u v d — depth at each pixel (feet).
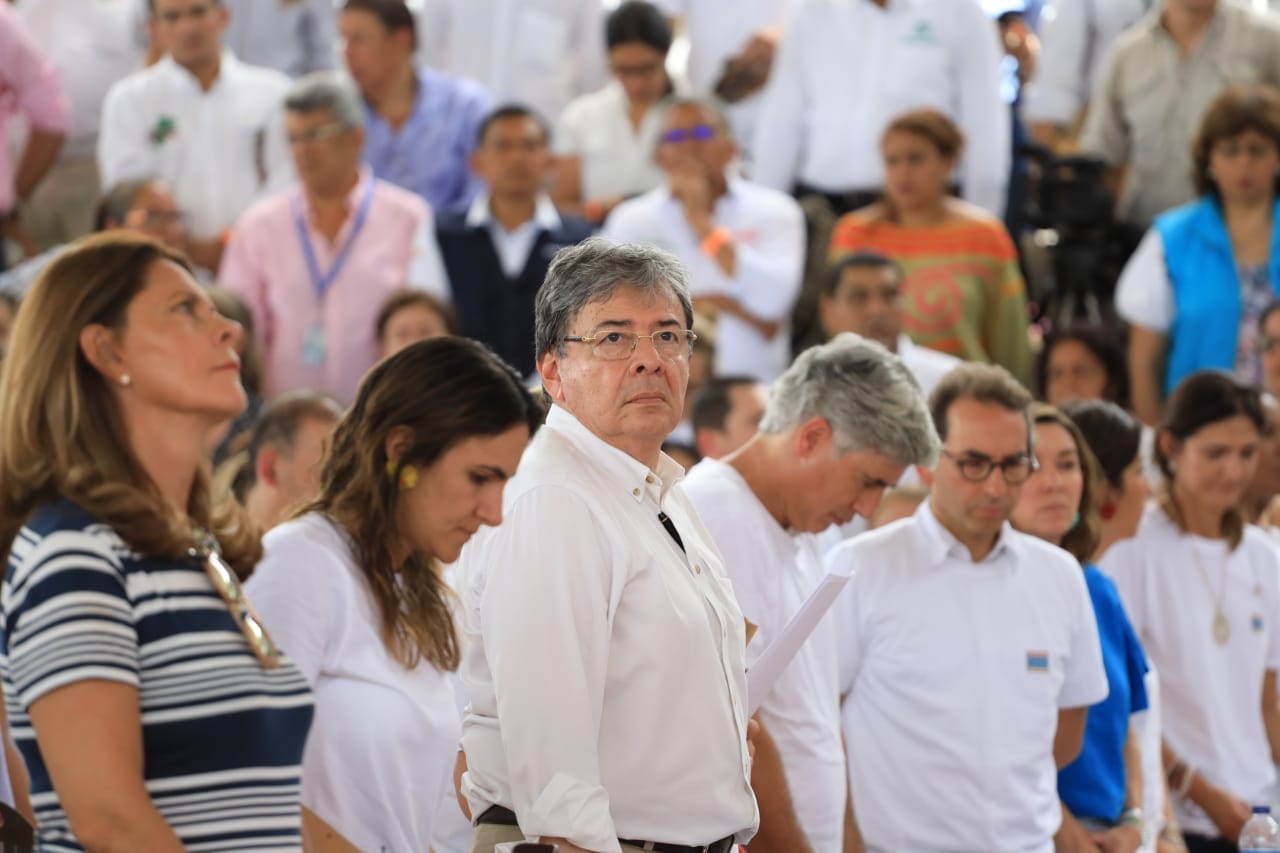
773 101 64.18
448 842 29.53
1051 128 72.54
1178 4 64.49
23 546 20.35
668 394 23.32
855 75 62.80
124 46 71.77
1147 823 37.65
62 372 20.93
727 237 56.49
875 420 28.45
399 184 64.13
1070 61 72.18
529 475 22.99
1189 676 41.68
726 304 56.24
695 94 58.13
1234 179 56.24
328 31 73.46
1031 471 33.81
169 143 63.62
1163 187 64.75
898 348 50.37
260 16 71.67
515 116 57.21
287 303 56.65
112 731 19.54
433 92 64.69
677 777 22.70
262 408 50.75
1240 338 56.34
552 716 21.65
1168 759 41.50
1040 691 33.63
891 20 62.54
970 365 34.04
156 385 21.29
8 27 66.13
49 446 20.90
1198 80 64.18
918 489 39.70
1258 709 42.24
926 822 32.96
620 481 23.36
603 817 21.42
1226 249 56.70
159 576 20.67
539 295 24.30
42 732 19.61
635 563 22.66
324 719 25.76
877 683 33.45
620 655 22.58
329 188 56.70
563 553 22.21
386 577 26.30
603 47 72.33
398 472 25.80
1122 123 66.28
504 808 23.22
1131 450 40.78
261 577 25.67
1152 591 41.93
